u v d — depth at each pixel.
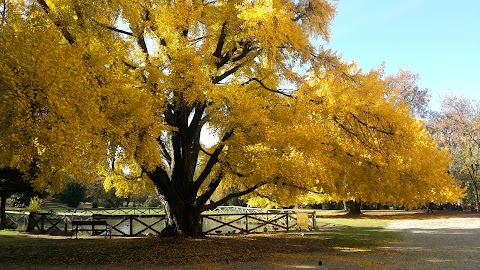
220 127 11.14
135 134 8.12
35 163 8.45
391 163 11.35
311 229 18.27
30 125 6.11
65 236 15.18
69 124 6.31
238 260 9.50
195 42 10.82
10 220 18.11
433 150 15.74
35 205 21.92
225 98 9.57
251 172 10.45
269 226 19.62
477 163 34.94
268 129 9.77
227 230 18.88
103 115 7.07
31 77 6.09
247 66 12.25
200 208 13.25
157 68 9.03
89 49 7.80
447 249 11.23
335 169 11.02
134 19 9.06
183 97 9.47
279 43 9.88
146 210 34.50
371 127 11.05
